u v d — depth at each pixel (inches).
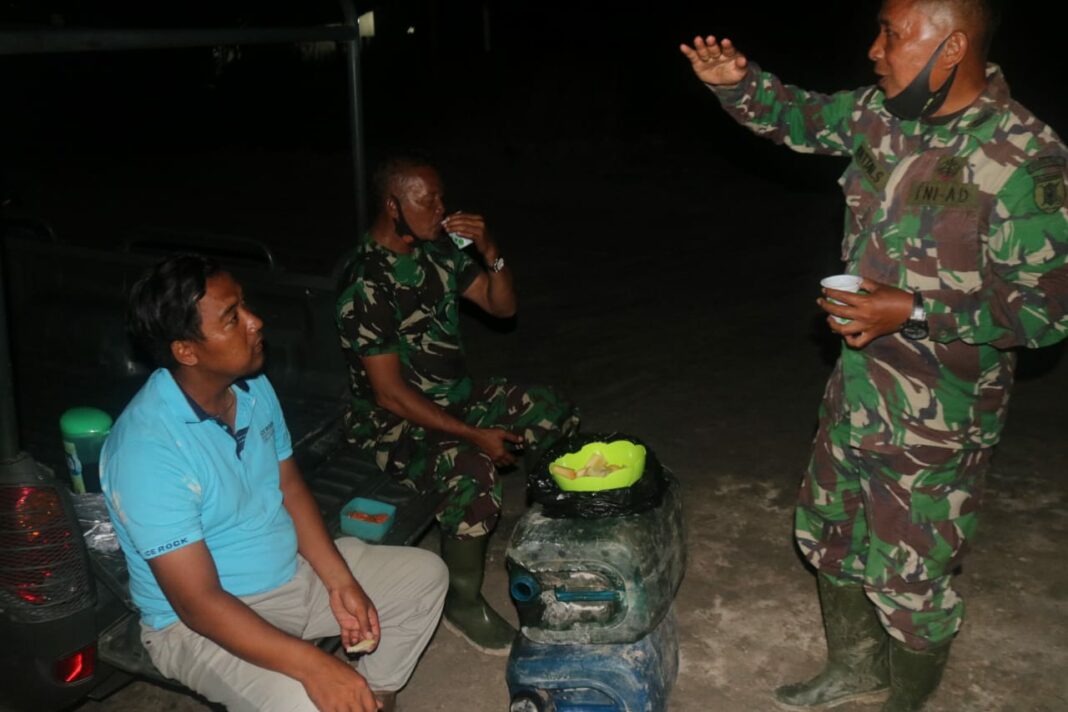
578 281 301.6
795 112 106.3
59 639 95.3
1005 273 92.0
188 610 88.9
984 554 148.4
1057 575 142.9
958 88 91.1
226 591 91.6
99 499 109.4
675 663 119.5
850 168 101.2
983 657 126.3
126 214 416.5
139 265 160.1
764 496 166.2
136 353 162.7
